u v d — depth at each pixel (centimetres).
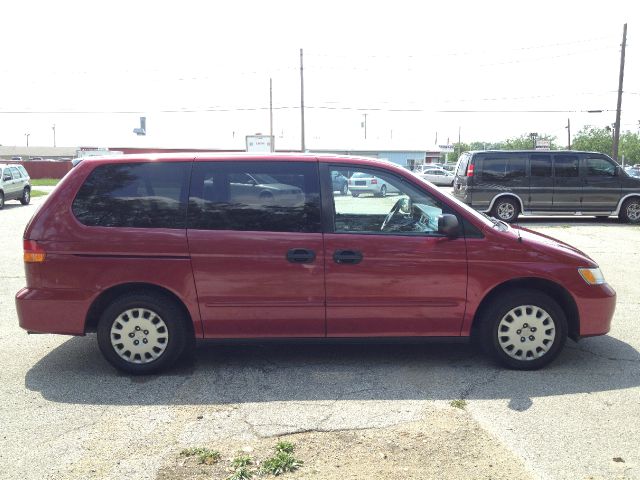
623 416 396
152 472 324
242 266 461
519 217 1878
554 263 478
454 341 483
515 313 480
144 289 471
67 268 460
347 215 471
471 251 469
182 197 468
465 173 1678
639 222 1658
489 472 323
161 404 418
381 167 479
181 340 472
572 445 355
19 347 548
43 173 5603
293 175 473
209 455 340
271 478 316
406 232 474
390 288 467
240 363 503
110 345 469
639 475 321
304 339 475
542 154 1634
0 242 1277
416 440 361
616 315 661
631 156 7112
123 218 466
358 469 325
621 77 3138
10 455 344
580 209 1645
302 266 462
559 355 524
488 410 406
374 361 507
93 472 324
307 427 379
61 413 403
